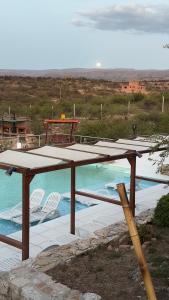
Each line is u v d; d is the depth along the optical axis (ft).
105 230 22.30
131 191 28.35
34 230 26.27
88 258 18.31
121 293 14.67
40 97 166.09
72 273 16.61
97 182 45.55
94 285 15.44
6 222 29.84
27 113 110.42
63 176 49.90
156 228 22.62
